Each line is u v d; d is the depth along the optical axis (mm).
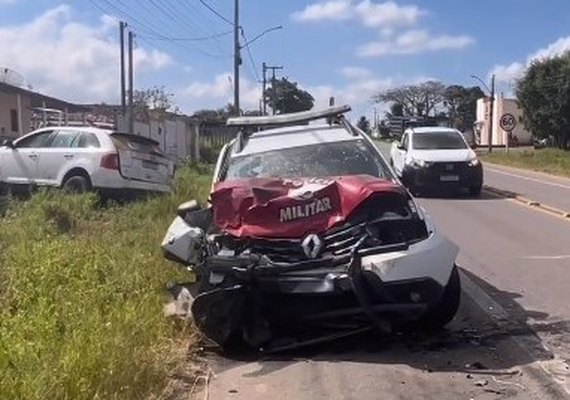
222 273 6824
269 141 9070
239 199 7223
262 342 6867
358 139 8828
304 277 6648
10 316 6684
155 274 8844
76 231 12594
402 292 6699
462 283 9594
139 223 13508
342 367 6406
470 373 6195
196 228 7527
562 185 26453
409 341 7129
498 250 12172
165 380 5859
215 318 6785
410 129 23766
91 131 15992
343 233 6930
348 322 6980
